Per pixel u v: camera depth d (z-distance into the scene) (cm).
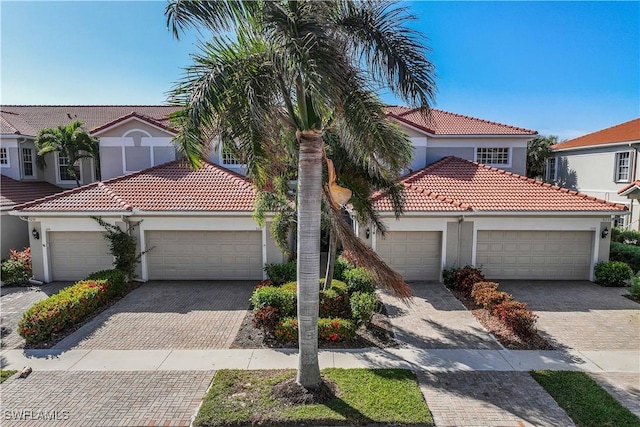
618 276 1556
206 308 1313
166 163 1977
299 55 625
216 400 745
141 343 1037
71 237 1631
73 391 801
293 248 1888
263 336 1078
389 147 752
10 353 982
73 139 2117
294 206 1264
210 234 1647
